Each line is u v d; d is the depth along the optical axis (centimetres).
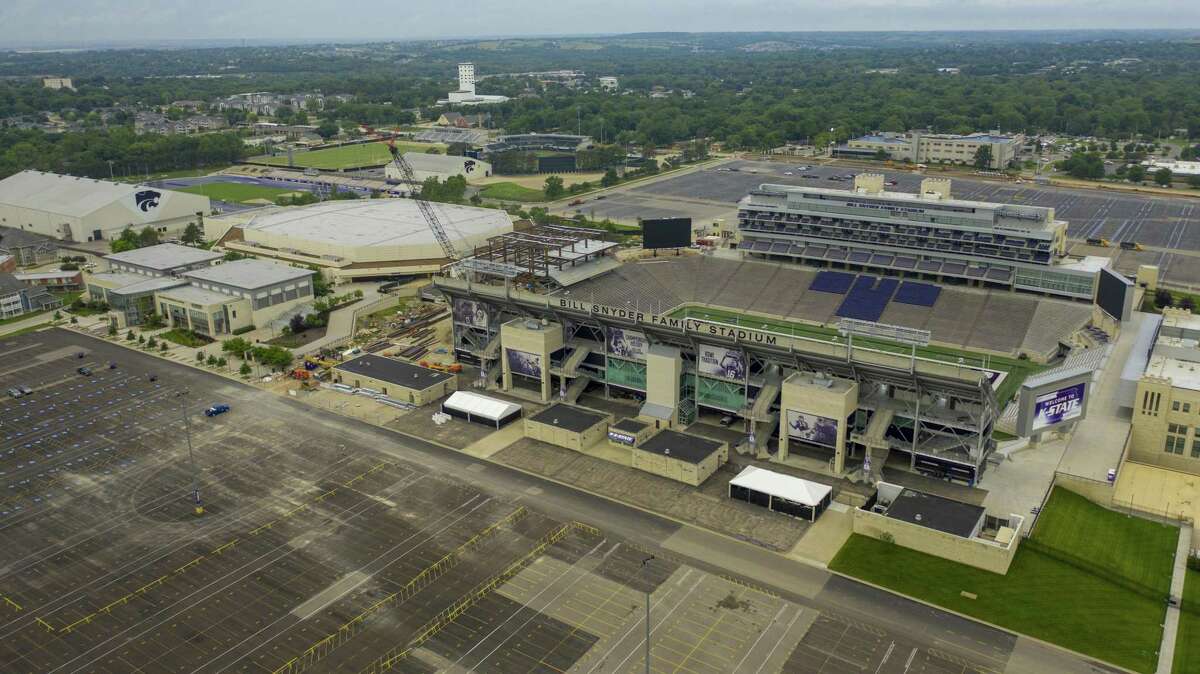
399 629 11031
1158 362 16812
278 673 10256
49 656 10600
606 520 13612
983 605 11400
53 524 13562
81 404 18238
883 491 13962
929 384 14475
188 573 12256
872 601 11531
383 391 18762
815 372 15862
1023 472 14638
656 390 17150
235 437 16612
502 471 15250
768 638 10800
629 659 10450
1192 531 13175
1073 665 10300
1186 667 10250
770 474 14425
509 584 11944
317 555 12650
